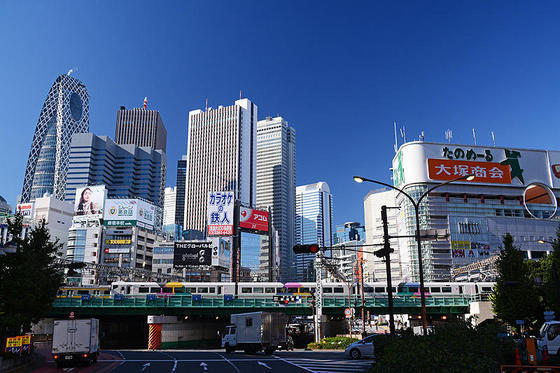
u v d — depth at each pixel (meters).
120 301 62.69
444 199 126.38
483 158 131.12
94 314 63.56
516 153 134.12
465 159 130.12
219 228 133.75
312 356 33.44
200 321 73.19
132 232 135.25
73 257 132.38
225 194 136.38
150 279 90.81
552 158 136.88
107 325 80.75
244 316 37.97
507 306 40.47
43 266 37.94
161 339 63.03
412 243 122.38
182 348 66.81
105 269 76.06
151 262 144.00
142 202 141.12
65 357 27.17
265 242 160.12
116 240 134.38
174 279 99.81
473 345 14.73
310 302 62.06
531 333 38.69
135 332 87.75
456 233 122.19
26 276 30.83
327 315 68.50
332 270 58.72
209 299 62.97
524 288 39.97
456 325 16.77
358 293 68.62
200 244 122.06
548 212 133.00
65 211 172.38
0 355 24.52
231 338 38.59
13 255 30.67
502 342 18.56
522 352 20.66
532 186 132.88
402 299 62.78
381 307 62.38
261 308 62.91
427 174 126.94
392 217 157.88
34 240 37.91
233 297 63.78
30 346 31.31
